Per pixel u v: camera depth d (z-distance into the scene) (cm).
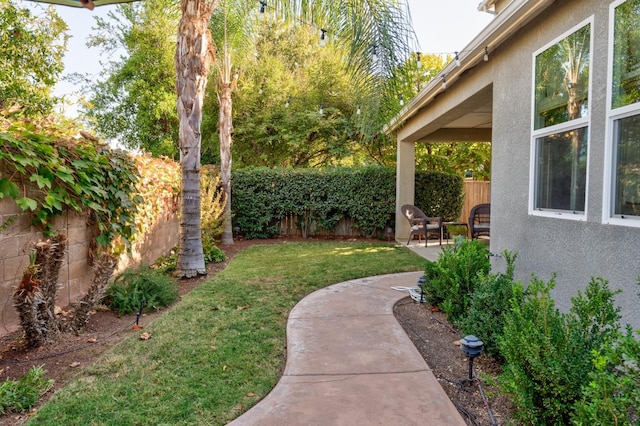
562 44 346
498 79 471
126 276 445
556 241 353
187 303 452
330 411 233
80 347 325
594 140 305
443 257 443
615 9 283
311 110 1426
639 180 265
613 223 282
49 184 350
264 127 1398
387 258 762
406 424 220
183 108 565
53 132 395
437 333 371
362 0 524
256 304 450
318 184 1105
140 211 574
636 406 153
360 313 420
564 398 199
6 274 338
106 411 231
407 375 279
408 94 620
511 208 437
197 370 286
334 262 719
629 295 267
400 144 1041
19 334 342
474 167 1426
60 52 888
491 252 488
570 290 332
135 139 1457
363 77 539
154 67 1377
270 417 227
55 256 321
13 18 784
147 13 1323
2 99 775
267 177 1104
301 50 1460
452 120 743
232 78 1027
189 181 577
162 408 235
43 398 246
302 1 546
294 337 351
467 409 242
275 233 1119
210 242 759
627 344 163
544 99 375
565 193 345
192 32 549
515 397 214
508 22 400
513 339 224
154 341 337
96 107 1429
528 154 402
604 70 294
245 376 278
